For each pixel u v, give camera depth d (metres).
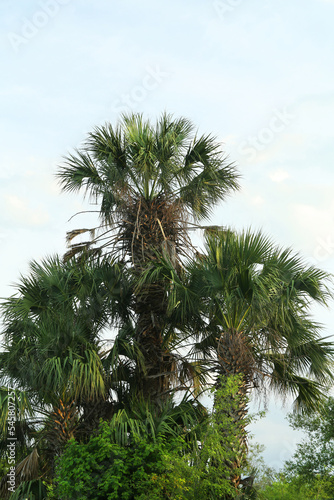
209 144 16.28
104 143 16.11
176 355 15.34
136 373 15.23
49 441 13.81
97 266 15.73
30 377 13.82
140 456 12.43
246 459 12.25
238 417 12.38
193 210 16.98
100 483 12.23
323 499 13.41
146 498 11.74
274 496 11.96
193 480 11.83
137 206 16.14
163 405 13.87
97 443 12.59
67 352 13.62
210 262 13.39
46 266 15.30
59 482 12.45
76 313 14.77
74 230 17.42
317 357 14.06
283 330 13.92
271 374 14.30
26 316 14.59
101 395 14.20
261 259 13.30
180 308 14.43
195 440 12.65
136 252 15.94
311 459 18.47
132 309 15.91
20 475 13.58
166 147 15.78
